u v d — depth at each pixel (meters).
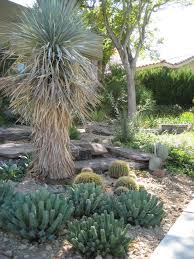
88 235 2.88
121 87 12.65
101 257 2.85
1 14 7.60
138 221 3.49
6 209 3.20
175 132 9.11
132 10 12.27
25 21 4.74
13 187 3.94
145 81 15.91
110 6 12.23
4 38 5.18
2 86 4.65
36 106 4.51
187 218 3.85
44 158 4.70
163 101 15.78
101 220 3.01
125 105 12.12
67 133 4.80
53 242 3.08
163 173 5.53
